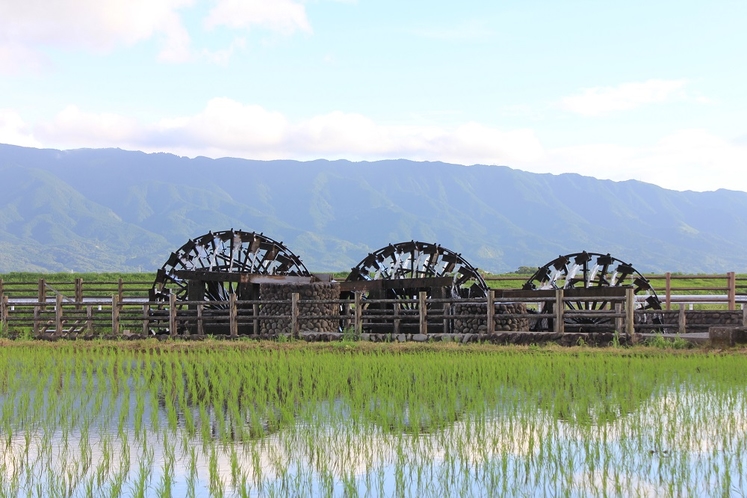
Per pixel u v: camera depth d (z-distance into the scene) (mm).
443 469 10117
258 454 10820
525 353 20062
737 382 15602
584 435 11602
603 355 19344
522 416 12961
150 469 10289
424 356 19812
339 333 24031
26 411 13859
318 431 12148
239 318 24906
